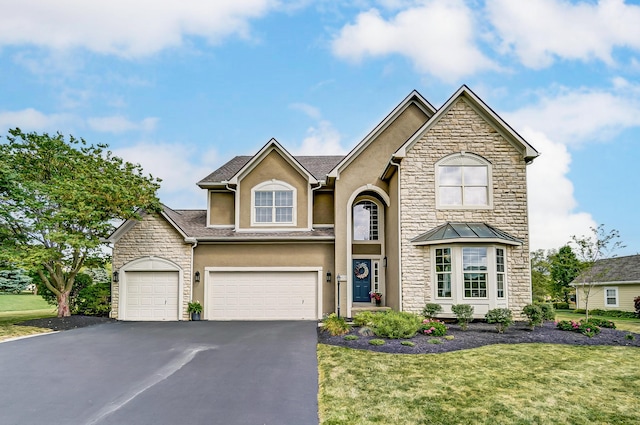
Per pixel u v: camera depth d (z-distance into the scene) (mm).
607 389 7762
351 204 17859
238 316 17812
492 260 14531
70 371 9055
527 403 7051
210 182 19438
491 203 15672
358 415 6543
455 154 15891
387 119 18125
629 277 28656
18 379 8500
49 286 17531
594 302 31859
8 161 16719
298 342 11859
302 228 18875
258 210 19141
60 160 17328
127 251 18016
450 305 14516
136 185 17500
